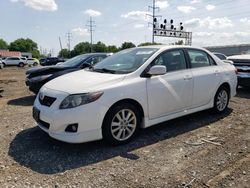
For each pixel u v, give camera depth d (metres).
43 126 4.27
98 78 4.36
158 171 3.54
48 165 3.72
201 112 6.30
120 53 5.47
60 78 4.82
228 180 3.29
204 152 4.11
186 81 5.12
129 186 3.20
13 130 5.14
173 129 5.14
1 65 34.50
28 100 8.27
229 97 6.29
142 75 4.56
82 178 3.38
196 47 5.68
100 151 4.16
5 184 3.25
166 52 5.03
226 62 6.57
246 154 4.02
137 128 4.55
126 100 4.34
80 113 3.89
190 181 3.28
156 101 4.67
